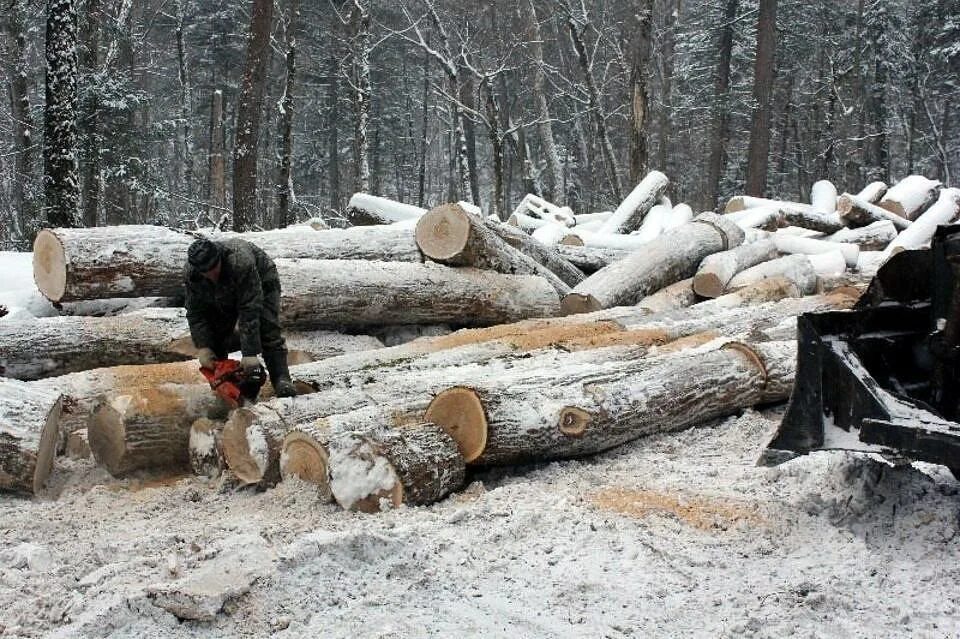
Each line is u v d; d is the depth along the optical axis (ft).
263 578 11.74
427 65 114.93
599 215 58.49
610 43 96.78
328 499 15.90
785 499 15.57
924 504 14.43
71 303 26.32
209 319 19.27
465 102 92.58
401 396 19.34
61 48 44.73
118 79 74.08
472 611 11.56
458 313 28.71
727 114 109.81
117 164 72.38
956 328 14.48
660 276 35.78
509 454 17.28
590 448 18.72
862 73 114.73
